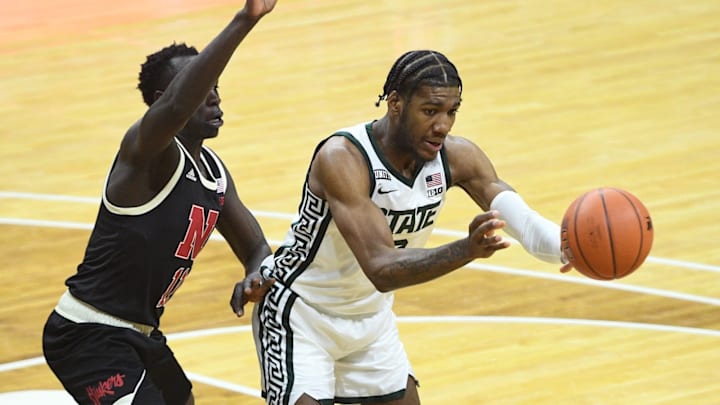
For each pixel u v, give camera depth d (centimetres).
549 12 3372
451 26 3253
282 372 1091
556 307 1686
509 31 3189
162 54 1076
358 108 2598
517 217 1048
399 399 1136
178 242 1041
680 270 1800
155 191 1024
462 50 3028
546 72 2838
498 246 872
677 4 3422
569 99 2644
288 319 1097
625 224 952
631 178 2184
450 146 1069
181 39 3158
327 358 1102
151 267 1038
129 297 1050
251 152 2355
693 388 1445
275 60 2972
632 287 1745
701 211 2028
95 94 2748
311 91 2725
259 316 1128
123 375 1034
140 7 3516
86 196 2167
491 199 1070
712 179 2169
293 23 3312
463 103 2636
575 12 3362
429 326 1638
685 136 2398
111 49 3094
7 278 1823
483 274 1805
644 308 1675
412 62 984
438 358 1546
